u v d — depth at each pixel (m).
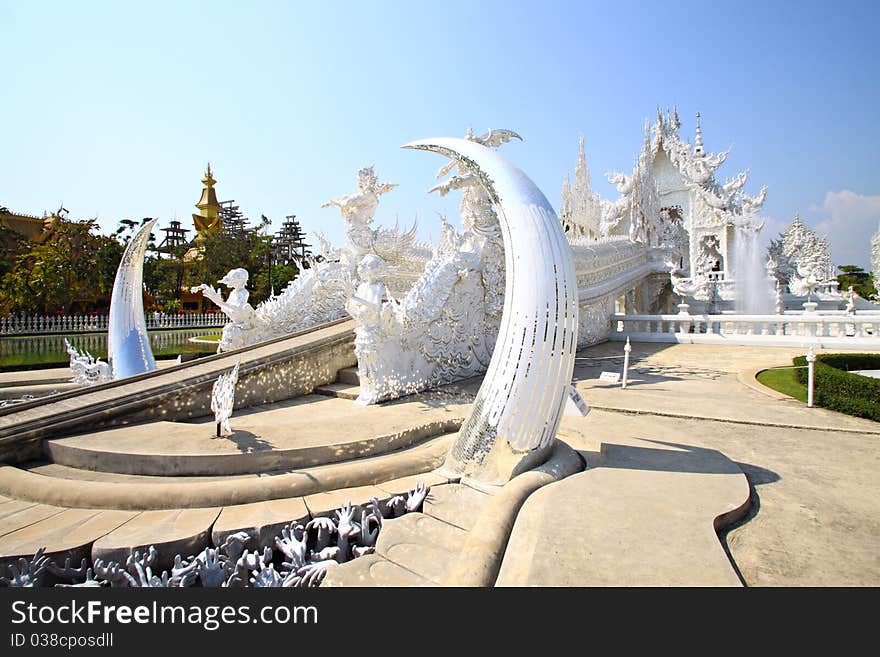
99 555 3.61
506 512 3.63
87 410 6.18
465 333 10.05
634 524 3.39
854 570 3.04
